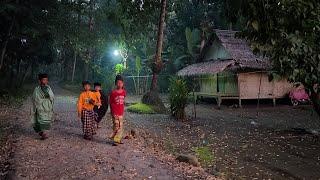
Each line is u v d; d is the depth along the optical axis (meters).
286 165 9.28
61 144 9.41
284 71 9.02
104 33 36.75
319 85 10.09
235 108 23.02
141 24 23.08
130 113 18.91
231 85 24.64
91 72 48.94
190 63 32.97
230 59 24.05
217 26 35.72
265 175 8.35
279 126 15.55
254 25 8.10
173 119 16.95
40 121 9.79
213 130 14.33
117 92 9.66
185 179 6.74
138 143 10.33
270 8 8.13
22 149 8.71
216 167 8.84
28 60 33.53
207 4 36.03
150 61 33.03
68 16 28.33
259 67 22.66
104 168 7.33
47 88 9.95
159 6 21.67
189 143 11.74
